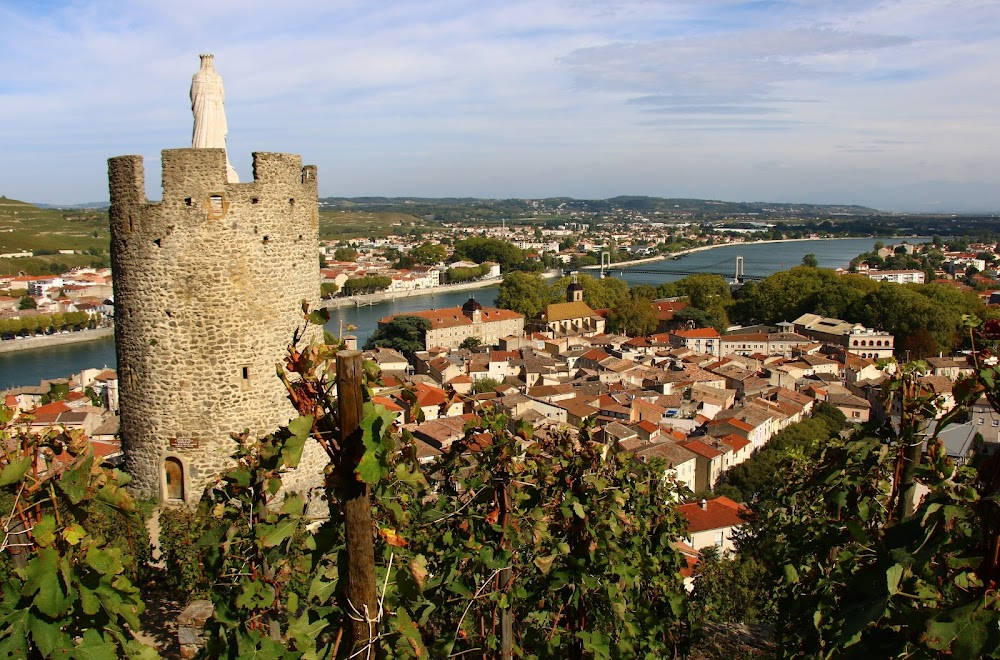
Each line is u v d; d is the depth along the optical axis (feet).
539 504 59.16
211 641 40.86
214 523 77.30
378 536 42.98
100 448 179.63
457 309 589.73
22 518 37.24
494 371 447.83
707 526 185.47
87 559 34.86
